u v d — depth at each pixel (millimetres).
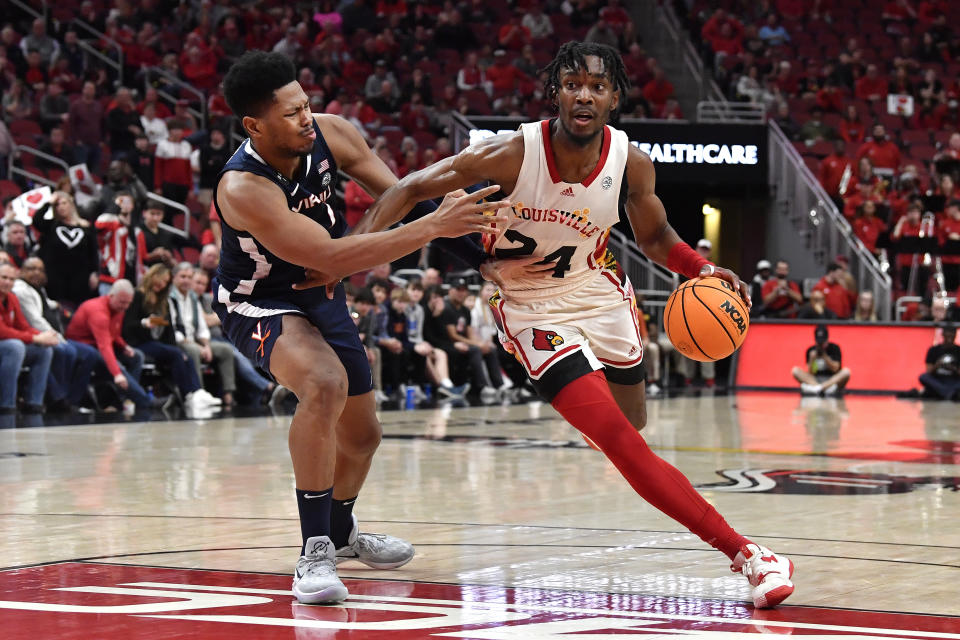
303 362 4059
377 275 15297
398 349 15211
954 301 19219
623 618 3543
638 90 23781
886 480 7156
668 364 19891
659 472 4023
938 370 16500
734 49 26094
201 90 21016
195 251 16750
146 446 8883
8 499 6117
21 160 17531
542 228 4277
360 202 16516
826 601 3807
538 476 7207
